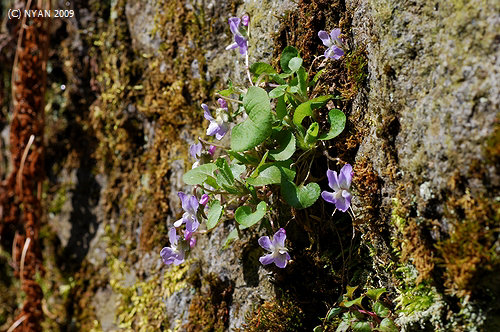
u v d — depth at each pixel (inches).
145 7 30.6
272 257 24.9
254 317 26.7
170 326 29.2
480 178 22.3
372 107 24.6
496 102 22.1
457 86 22.6
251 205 25.9
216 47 28.8
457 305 23.1
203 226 28.5
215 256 28.0
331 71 25.9
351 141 25.3
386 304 24.7
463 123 22.5
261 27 27.3
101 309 31.8
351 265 25.7
